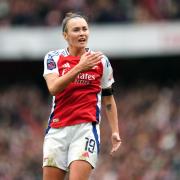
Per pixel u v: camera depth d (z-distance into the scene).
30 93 47.44
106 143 37.94
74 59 14.32
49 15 45.78
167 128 38.56
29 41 45.88
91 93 14.29
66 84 13.66
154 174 34.00
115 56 45.81
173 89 45.62
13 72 50.41
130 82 48.81
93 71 14.30
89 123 14.16
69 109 14.19
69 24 14.25
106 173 35.16
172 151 36.00
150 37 45.28
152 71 49.19
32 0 46.19
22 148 40.22
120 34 45.47
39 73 50.16
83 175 13.85
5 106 45.38
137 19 45.44
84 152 13.96
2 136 41.53
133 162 35.66
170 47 45.03
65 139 14.16
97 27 45.47
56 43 45.47
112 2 45.81
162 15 45.25
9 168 38.22
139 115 41.72
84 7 45.66
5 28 46.09
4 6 46.34
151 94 44.91
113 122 14.66
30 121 44.03
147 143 37.75
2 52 46.16
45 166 14.19
